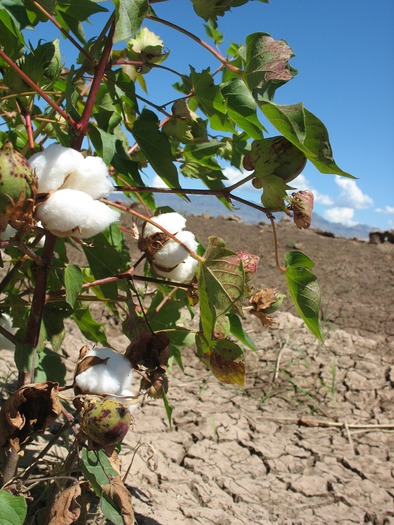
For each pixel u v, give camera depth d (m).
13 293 0.82
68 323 1.72
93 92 0.59
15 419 0.55
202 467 1.17
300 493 1.15
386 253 3.51
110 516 0.60
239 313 0.58
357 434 1.38
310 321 0.66
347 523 1.08
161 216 0.63
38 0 0.59
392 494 1.18
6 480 0.67
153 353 0.63
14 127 0.87
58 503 0.62
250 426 1.35
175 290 0.78
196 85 0.65
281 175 0.59
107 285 0.71
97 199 0.57
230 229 3.92
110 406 0.56
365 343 1.87
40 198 0.51
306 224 0.59
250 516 1.04
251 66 0.55
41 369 0.81
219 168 0.82
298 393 1.54
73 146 0.59
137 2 0.49
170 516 0.97
